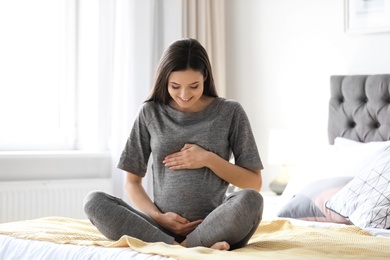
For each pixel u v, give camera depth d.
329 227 3.08
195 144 2.63
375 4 4.29
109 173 4.67
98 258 2.20
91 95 4.60
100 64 4.57
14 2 4.50
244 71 5.06
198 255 2.04
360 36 4.39
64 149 4.69
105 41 4.58
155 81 2.70
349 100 4.29
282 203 3.85
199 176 2.60
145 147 2.77
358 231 2.77
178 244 2.47
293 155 4.38
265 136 4.93
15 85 4.52
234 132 2.69
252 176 2.64
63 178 4.50
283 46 4.80
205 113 2.69
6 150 4.48
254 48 4.99
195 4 4.98
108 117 4.63
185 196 2.59
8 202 4.16
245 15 5.04
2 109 4.47
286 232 2.74
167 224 2.55
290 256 2.10
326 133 4.55
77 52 4.70
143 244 2.27
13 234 2.59
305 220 3.40
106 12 4.58
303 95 4.69
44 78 4.62
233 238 2.36
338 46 4.50
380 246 2.32
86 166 4.60
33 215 4.25
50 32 4.63
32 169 4.37
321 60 4.59
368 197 3.12
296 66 4.73
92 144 4.62
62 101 4.68
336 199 3.27
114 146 4.57
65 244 2.40
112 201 2.51
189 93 2.57
